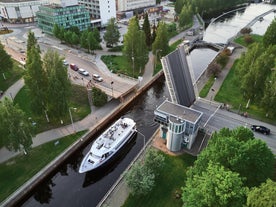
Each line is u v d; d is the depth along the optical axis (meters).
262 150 32.72
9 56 74.31
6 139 43.38
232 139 34.03
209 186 27.03
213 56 106.00
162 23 85.94
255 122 56.81
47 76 52.22
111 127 54.00
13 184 42.28
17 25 138.38
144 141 55.62
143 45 79.38
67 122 57.62
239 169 32.38
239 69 68.00
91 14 137.75
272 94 53.88
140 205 38.16
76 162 52.09
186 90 59.25
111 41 102.38
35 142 51.28
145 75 81.56
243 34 121.81
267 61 55.78
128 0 162.25
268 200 22.36
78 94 68.00
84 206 42.28
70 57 93.81
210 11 185.12
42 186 45.25
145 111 66.81
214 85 73.31
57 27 106.06
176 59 55.12
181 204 38.09
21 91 69.88
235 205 25.73
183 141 49.25
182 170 44.47
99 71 82.50
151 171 40.03
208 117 58.31
